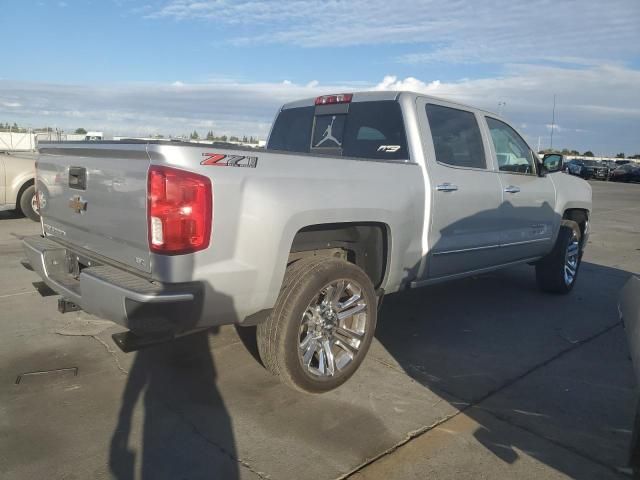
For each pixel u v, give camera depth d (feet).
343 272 11.58
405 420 10.96
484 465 9.54
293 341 10.88
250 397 11.66
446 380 12.94
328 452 9.74
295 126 17.37
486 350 14.99
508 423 11.02
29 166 33.12
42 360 13.14
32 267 13.04
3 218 35.17
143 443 9.82
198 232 9.32
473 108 16.42
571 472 9.45
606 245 34.65
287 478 8.98
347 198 11.54
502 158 17.58
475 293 21.09
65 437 9.92
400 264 13.35
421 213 13.71
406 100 14.49
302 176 10.82
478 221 15.78
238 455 9.56
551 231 19.72
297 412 11.10
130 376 12.44
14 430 10.09
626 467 9.64
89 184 11.03
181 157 9.24
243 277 9.94
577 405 11.91
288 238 10.48
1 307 16.96
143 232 9.52
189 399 11.49
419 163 13.97
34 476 8.78
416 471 9.29
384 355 14.34
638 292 9.29
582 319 18.12
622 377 13.44
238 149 9.97
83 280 10.14
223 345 14.32
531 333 16.52
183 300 9.23
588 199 22.34
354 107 15.62
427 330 16.48
